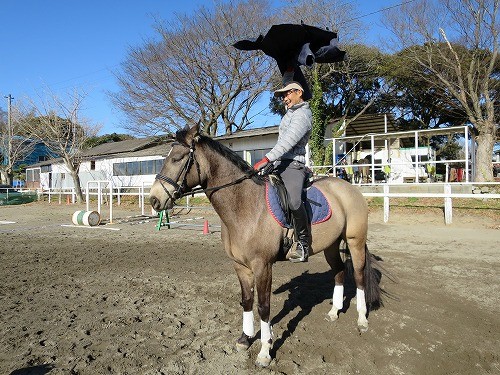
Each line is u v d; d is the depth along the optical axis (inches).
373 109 1123.3
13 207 899.4
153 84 850.1
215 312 173.5
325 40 145.0
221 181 131.3
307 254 133.4
